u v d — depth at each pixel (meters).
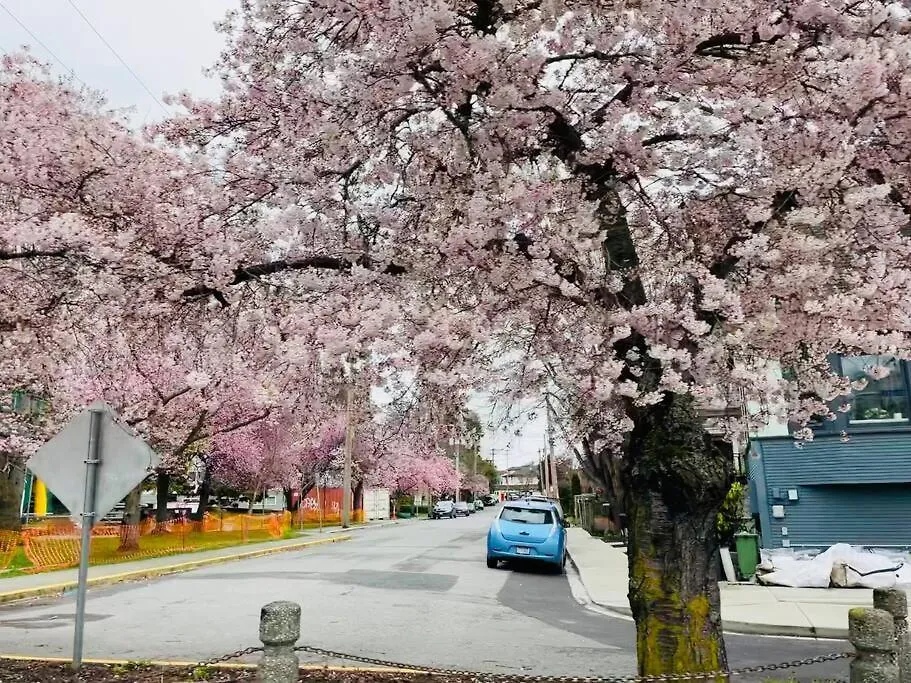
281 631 3.75
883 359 10.77
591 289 4.98
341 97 5.24
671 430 4.65
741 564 12.48
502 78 5.05
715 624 4.46
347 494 35.78
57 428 14.73
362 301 5.07
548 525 16.25
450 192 5.51
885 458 13.11
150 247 5.65
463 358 5.11
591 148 5.12
